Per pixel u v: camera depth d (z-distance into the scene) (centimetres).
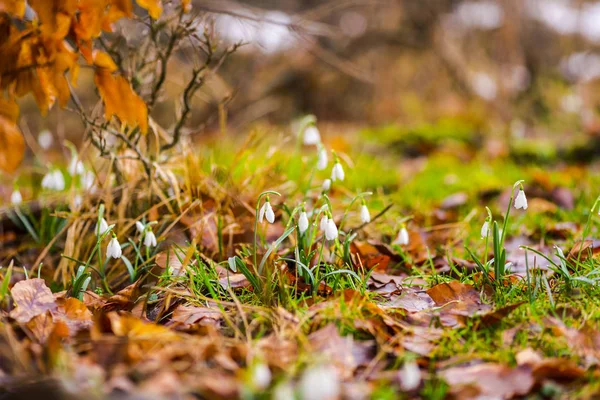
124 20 168
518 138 299
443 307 133
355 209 172
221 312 130
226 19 181
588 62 503
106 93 140
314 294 135
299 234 144
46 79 138
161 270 147
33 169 189
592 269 140
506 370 118
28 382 114
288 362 120
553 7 444
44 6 128
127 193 160
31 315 128
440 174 234
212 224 158
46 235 165
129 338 121
